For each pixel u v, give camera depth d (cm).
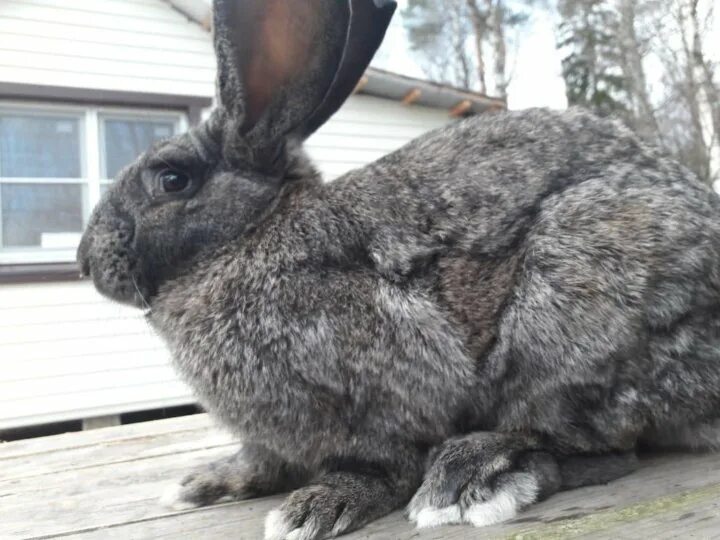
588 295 34
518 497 33
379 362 34
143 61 137
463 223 36
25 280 126
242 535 34
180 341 38
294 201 39
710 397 36
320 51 38
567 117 40
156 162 40
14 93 127
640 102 356
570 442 36
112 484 46
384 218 37
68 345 128
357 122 150
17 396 126
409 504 34
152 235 39
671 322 35
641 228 35
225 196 39
